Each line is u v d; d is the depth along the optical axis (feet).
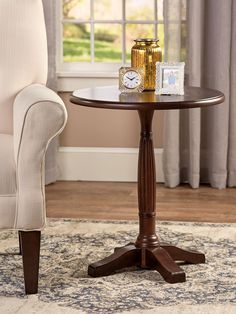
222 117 14.33
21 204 9.28
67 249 11.12
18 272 10.25
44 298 9.41
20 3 10.63
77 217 12.82
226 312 8.93
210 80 14.51
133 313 8.95
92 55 15.39
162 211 13.10
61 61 15.39
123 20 15.30
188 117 14.65
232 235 11.71
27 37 10.57
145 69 10.21
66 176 15.34
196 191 14.40
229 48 14.17
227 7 14.02
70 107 15.12
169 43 14.37
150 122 10.11
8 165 9.31
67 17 16.31
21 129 9.26
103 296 9.45
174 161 14.58
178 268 9.91
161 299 9.34
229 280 9.90
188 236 11.68
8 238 11.60
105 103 9.34
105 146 15.20
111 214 12.98
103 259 10.23
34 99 9.29
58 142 15.19
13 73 10.44
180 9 14.29
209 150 14.66
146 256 10.25
